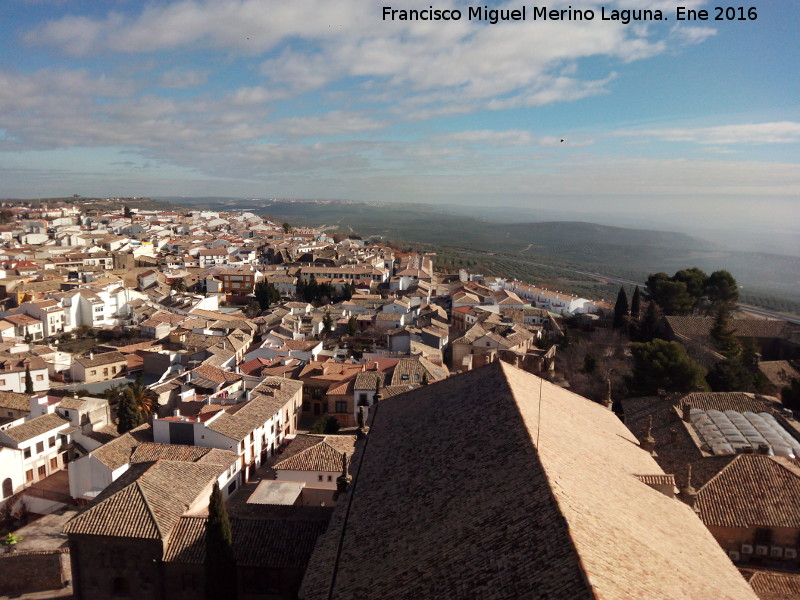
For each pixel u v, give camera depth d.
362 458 40.91
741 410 67.69
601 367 96.94
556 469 27.06
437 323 138.62
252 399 80.19
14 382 105.44
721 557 28.53
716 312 121.06
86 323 155.88
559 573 19.66
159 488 53.31
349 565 28.02
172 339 129.50
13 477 71.38
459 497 28.38
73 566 48.91
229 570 44.66
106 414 84.69
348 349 127.38
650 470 36.50
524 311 152.50
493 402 37.09
